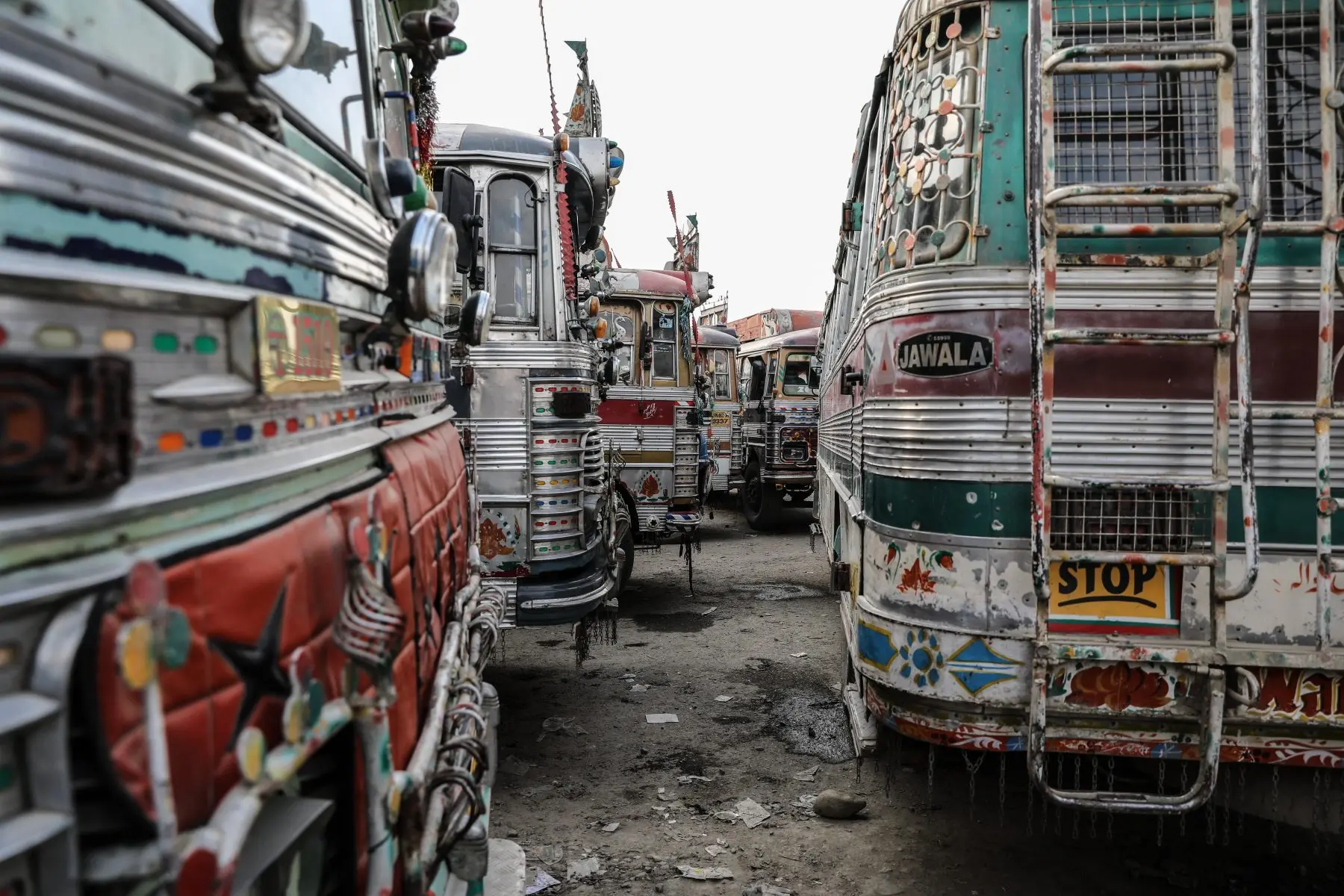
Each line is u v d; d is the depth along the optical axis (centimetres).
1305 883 326
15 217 72
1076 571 282
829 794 392
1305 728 264
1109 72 262
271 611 101
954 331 294
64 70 79
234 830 86
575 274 528
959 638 289
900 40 339
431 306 187
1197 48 258
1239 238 275
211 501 98
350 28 195
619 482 832
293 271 125
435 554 202
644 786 424
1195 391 277
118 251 83
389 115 264
